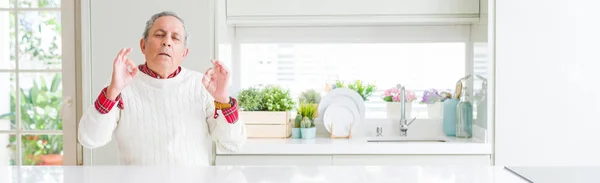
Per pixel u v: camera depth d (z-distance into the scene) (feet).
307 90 10.27
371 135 10.37
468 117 9.71
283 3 9.45
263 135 9.39
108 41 8.59
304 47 10.64
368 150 8.51
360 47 10.62
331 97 9.82
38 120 9.55
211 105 6.07
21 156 9.61
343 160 8.55
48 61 9.45
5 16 9.43
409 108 10.35
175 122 5.93
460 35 10.43
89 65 8.60
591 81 8.48
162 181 3.62
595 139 8.52
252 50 10.66
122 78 5.20
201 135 6.08
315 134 9.91
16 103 9.53
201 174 3.92
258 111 9.41
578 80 8.49
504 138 8.57
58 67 9.44
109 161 8.69
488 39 8.60
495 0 8.54
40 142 9.58
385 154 8.56
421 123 10.36
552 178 3.71
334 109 9.70
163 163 5.87
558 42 8.48
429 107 10.34
